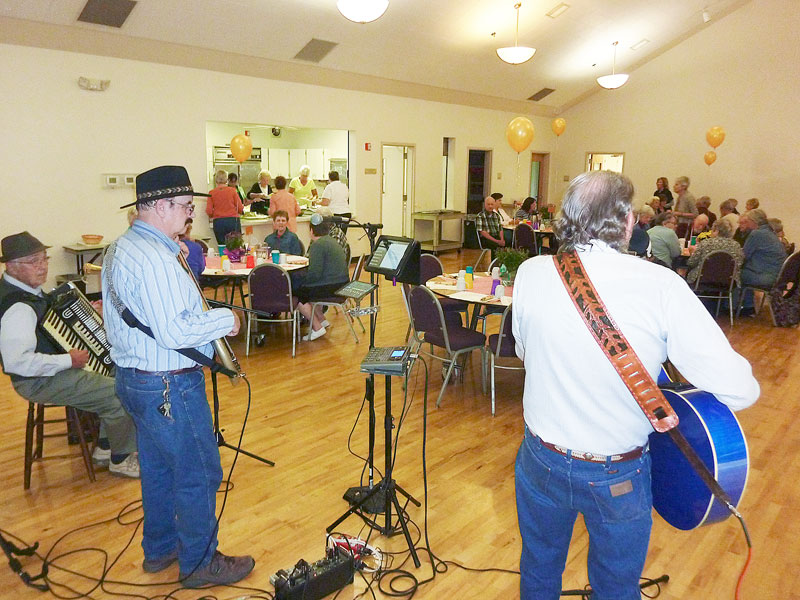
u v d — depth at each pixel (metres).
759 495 2.78
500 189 11.95
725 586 2.13
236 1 6.18
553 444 1.29
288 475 2.87
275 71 7.70
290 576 1.99
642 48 10.16
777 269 6.08
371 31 7.43
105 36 6.09
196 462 1.96
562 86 11.10
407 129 9.90
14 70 5.76
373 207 9.56
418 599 2.05
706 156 9.82
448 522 2.50
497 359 4.81
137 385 1.85
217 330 1.82
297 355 4.83
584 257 1.25
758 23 9.70
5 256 2.52
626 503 1.27
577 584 2.13
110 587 2.10
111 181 6.52
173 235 1.91
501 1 7.36
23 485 2.79
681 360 1.18
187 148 7.14
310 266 4.93
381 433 3.36
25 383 2.58
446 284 4.39
